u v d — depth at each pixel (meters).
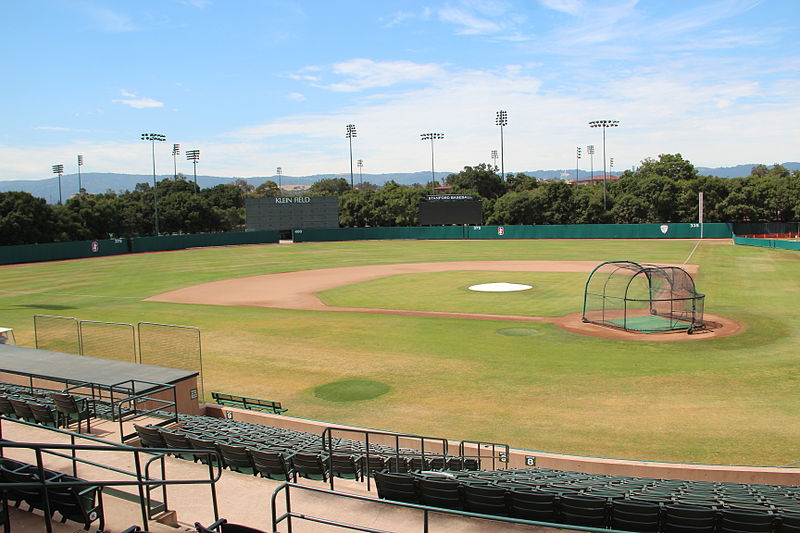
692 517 8.02
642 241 82.88
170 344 25.20
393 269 55.41
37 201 91.94
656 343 25.33
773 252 62.78
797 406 17.45
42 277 55.25
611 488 10.11
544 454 13.79
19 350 18.84
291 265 60.91
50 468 10.32
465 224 92.75
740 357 22.83
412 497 9.34
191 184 171.12
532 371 21.70
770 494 10.33
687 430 15.89
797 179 102.75
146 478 7.79
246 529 6.09
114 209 109.00
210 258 71.38
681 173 119.81
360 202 116.81
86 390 16.89
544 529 8.64
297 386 20.70
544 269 52.12
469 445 14.68
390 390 20.03
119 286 47.41
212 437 12.52
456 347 25.55
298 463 11.28
